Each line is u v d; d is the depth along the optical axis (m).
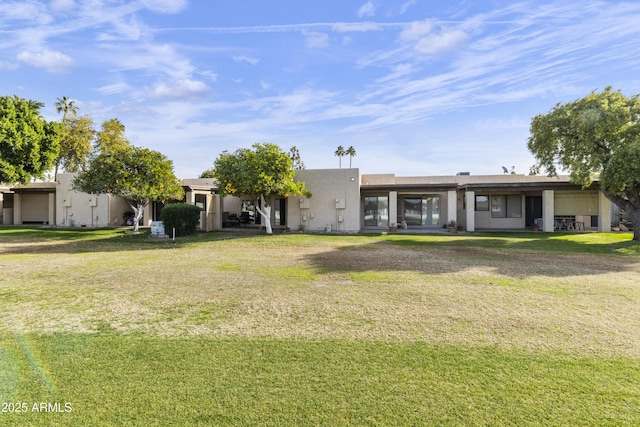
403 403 3.33
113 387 3.60
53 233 22.23
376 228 25.17
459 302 6.81
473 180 27.08
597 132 16.00
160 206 28.75
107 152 21.23
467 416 3.13
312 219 23.33
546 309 6.35
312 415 3.13
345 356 4.37
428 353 4.46
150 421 3.04
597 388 3.61
